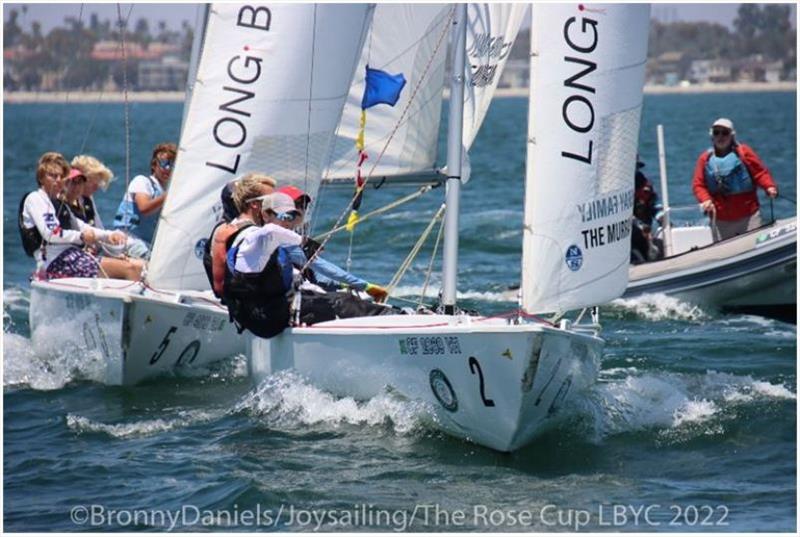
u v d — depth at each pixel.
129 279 41.81
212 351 40.34
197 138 38.53
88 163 42.38
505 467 30.94
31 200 41.12
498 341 30.00
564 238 31.50
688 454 32.00
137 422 35.12
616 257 32.06
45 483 30.34
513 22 36.97
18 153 168.88
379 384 32.97
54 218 41.00
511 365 29.95
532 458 31.55
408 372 32.22
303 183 39.12
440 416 32.28
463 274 60.47
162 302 38.31
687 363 41.00
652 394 36.22
